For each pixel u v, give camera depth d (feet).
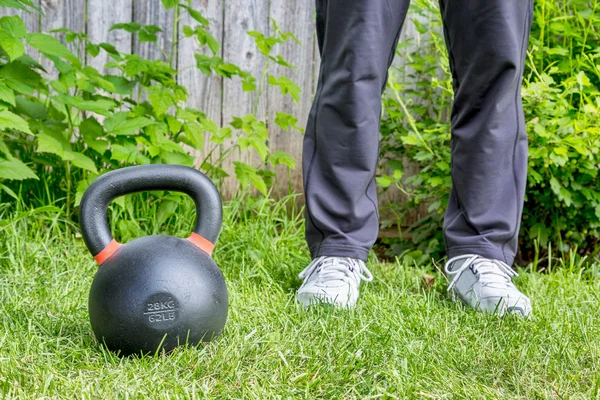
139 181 4.15
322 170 5.87
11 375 3.68
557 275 7.07
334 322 4.93
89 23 9.49
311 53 10.11
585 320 5.31
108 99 8.00
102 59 9.59
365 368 4.09
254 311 5.13
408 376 3.98
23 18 9.30
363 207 5.88
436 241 8.49
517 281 6.97
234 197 9.00
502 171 5.87
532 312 5.56
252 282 6.29
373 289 6.17
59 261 6.41
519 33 5.58
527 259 8.86
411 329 4.97
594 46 8.74
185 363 3.92
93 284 4.12
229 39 9.86
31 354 4.03
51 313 4.89
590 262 8.56
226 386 3.72
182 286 4.01
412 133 8.47
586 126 7.64
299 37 10.04
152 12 9.62
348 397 3.75
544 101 7.80
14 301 5.04
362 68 5.52
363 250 5.87
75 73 7.35
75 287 5.57
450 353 4.44
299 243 8.18
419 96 9.76
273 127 10.11
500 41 5.47
